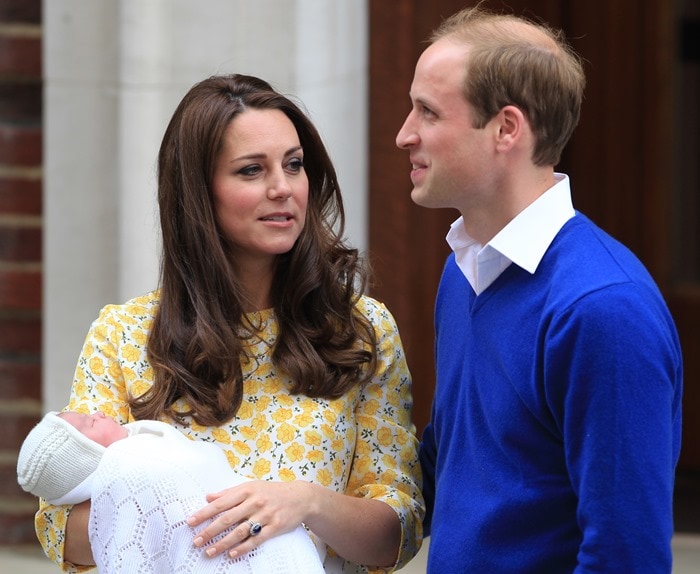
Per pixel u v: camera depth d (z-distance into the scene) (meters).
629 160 23.30
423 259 18.67
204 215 10.42
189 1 17.20
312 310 10.81
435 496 9.99
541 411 8.77
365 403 10.94
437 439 10.25
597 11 22.94
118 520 9.50
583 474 8.35
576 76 9.14
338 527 9.92
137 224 17.55
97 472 9.69
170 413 10.37
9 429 18.58
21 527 18.67
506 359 9.02
